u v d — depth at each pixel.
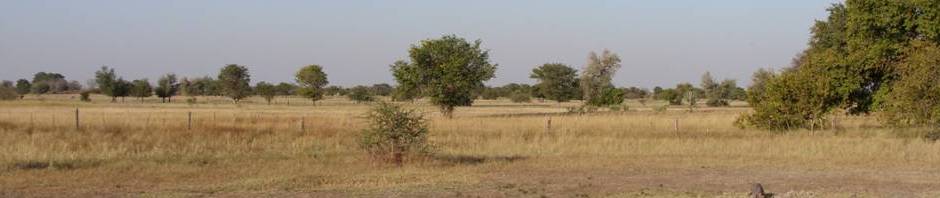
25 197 13.96
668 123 36.19
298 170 18.41
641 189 15.72
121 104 93.56
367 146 20.38
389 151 20.23
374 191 15.02
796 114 32.50
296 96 165.00
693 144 25.12
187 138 25.61
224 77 120.62
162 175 17.25
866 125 37.25
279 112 63.25
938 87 26.44
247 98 139.38
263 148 23.62
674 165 20.23
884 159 21.42
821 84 32.47
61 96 144.00
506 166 19.69
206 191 14.86
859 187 16.16
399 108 20.56
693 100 100.75
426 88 53.59
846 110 37.62
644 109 71.19
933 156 21.83
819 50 46.47
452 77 51.84
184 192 14.72
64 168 18.09
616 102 65.50
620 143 25.42
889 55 33.38
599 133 30.48
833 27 45.56
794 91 32.50
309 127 31.53
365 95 115.31
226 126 31.48
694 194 14.88
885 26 33.38
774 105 32.78
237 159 20.73
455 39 53.97
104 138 24.92
